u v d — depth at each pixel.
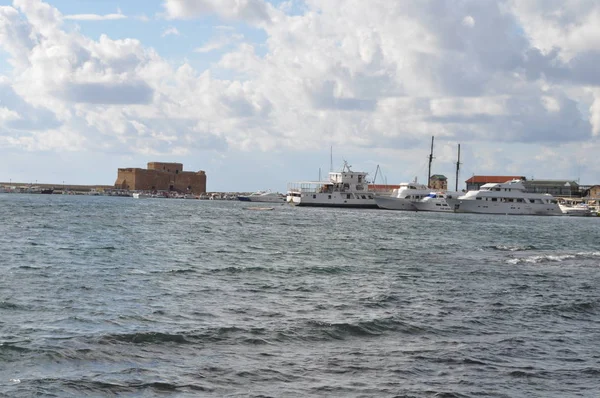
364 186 196.12
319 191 197.25
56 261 43.00
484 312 28.50
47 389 16.50
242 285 34.69
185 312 26.44
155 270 39.75
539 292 34.59
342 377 18.36
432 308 29.05
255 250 56.19
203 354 20.20
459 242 71.50
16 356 19.16
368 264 46.31
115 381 17.34
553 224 130.50
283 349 21.14
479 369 19.53
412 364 19.83
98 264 41.97
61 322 23.78
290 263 46.09
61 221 92.62
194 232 78.56
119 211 138.75
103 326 23.31
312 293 32.53
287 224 103.62
